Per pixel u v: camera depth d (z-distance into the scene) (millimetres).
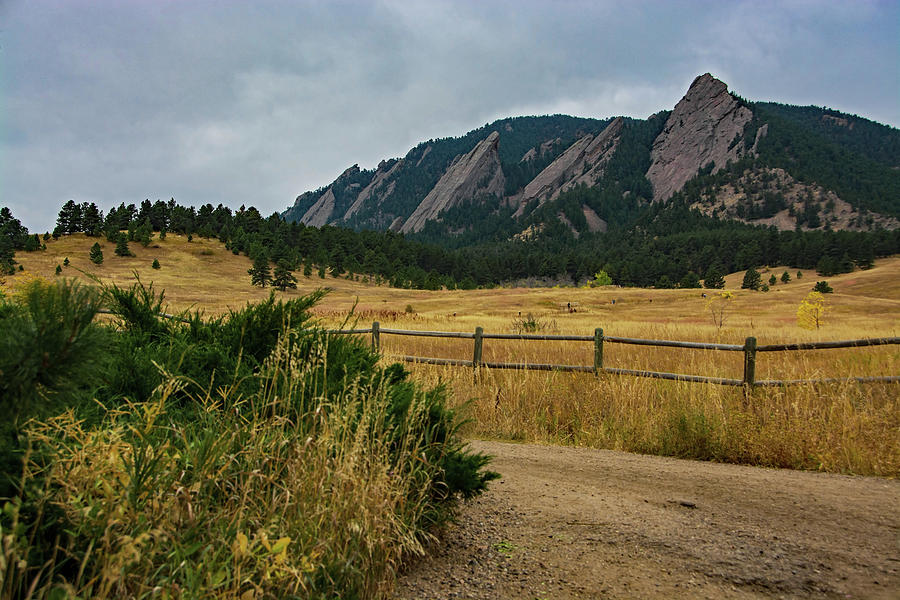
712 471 5402
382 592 2719
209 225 183500
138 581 2029
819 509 4172
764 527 3783
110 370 3197
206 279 136125
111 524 1999
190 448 2574
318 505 2584
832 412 6121
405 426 3381
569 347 13688
